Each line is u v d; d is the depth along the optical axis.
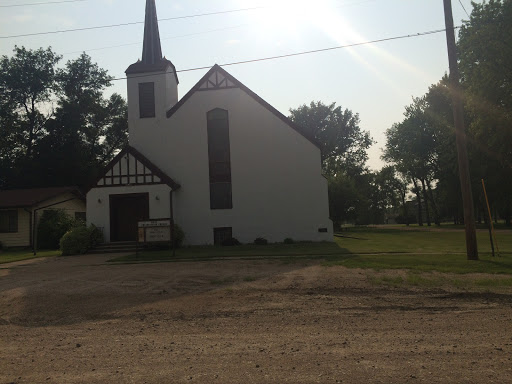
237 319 7.73
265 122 24.72
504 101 28.84
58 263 17.22
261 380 4.52
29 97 45.22
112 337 6.73
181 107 25.23
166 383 4.52
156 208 23.06
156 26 27.12
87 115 46.56
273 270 13.09
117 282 11.85
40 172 42.50
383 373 4.64
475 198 49.88
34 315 8.67
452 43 14.98
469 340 5.92
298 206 24.22
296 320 7.53
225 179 24.70
